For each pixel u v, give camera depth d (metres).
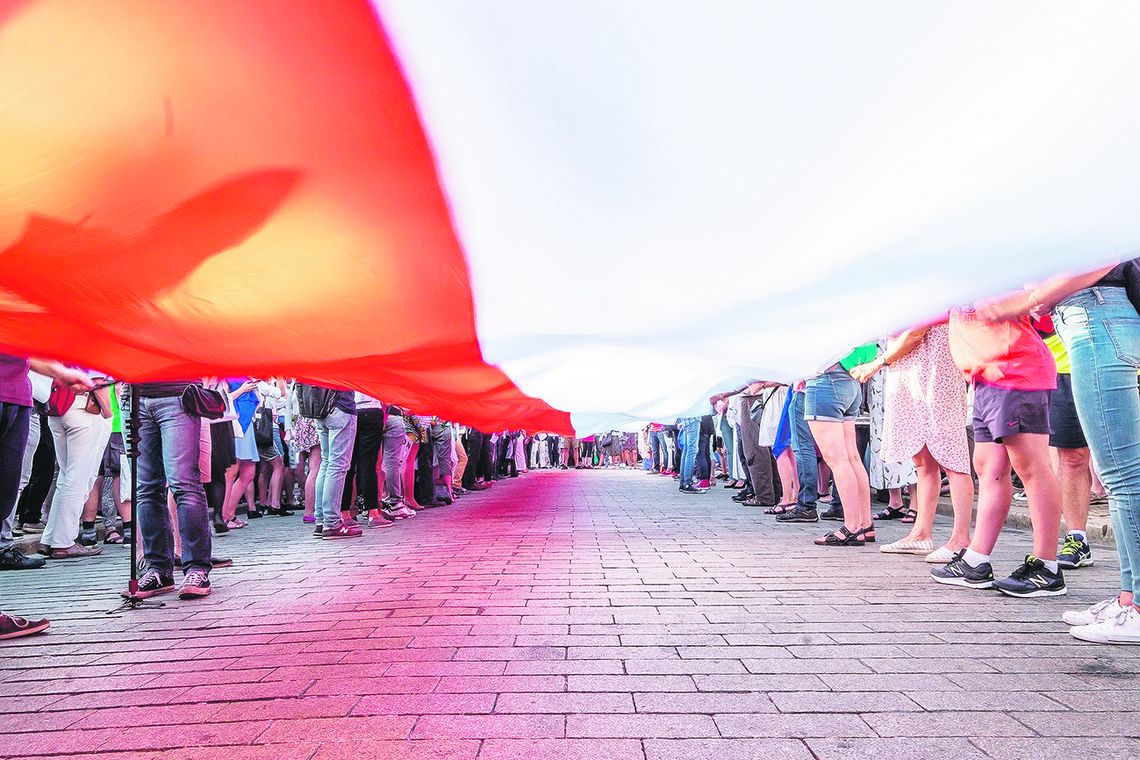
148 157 1.70
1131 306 3.30
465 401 5.34
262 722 2.45
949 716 2.40
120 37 1.35
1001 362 4.10
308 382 4.48
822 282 2.29
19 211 1.88
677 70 1.39
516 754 2.15
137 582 4.44
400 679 2.86
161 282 2.42
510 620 3.77
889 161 1.63
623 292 2.44
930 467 5.75
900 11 1.24
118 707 2.64
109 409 6.05
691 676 2.84
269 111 1.56
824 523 8.01
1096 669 2.86
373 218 2.01
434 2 1.27
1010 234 1.93
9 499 3.90
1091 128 1.51
